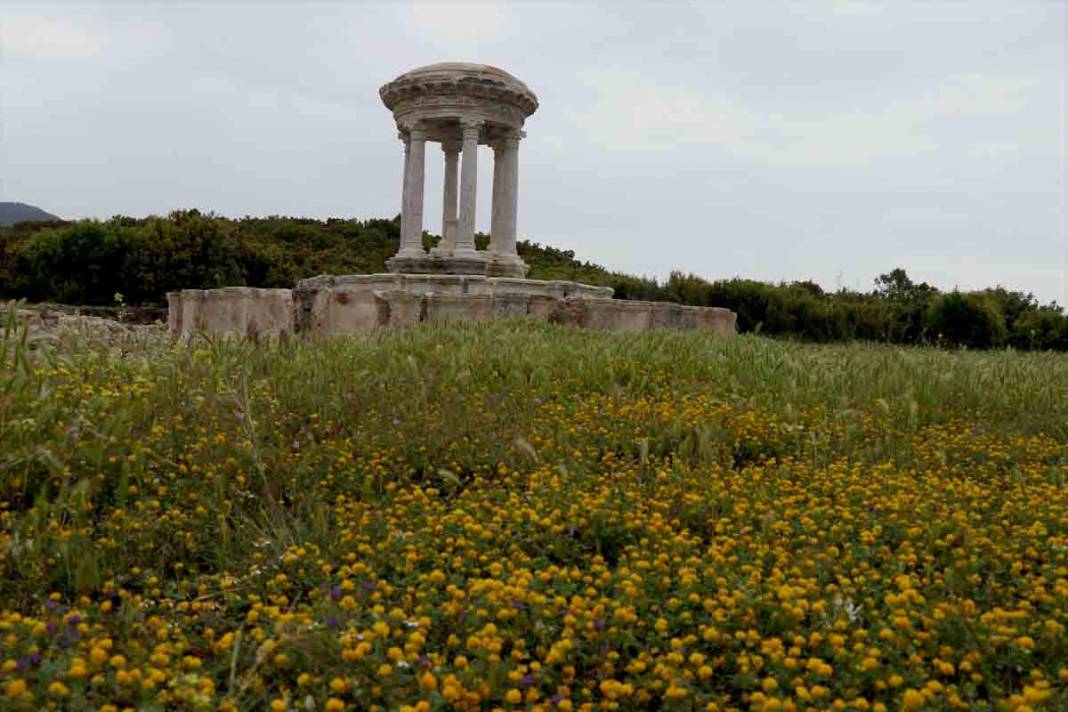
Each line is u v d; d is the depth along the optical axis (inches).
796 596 151.9
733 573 165.2
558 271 1509.6
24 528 173.5
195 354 313.7
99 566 173.3
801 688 120.6
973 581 167.3
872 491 225.6
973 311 1135.0
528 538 188.9
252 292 668.7
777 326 1120.2
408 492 231.1
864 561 174.4
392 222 2016.5
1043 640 140.9
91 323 393.4
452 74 774.5
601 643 140.9
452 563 172.4
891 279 1675.7
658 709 131.6
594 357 401.1
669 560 178.5
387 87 805.9
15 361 232.7
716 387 375.6
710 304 1138.7
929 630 143.3
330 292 632.4
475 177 790.5
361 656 125.2
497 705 125.5
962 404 365.7
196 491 215.5
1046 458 287.0
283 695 122.5
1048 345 1175.0
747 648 140.9
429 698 118.0
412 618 144.6
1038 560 186.9
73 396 251.6
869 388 371.2
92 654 120.3
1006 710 117.3
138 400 259.0
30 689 114.1
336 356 380.2
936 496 217.2
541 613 144.6
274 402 285.0
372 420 283.7
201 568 190.2
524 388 351.6
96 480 204.5
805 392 356.8
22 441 208.2
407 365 350.9
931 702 122.8
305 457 240.4
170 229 1454.2
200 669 130.6
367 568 166.9
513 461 252.4
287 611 158.6
